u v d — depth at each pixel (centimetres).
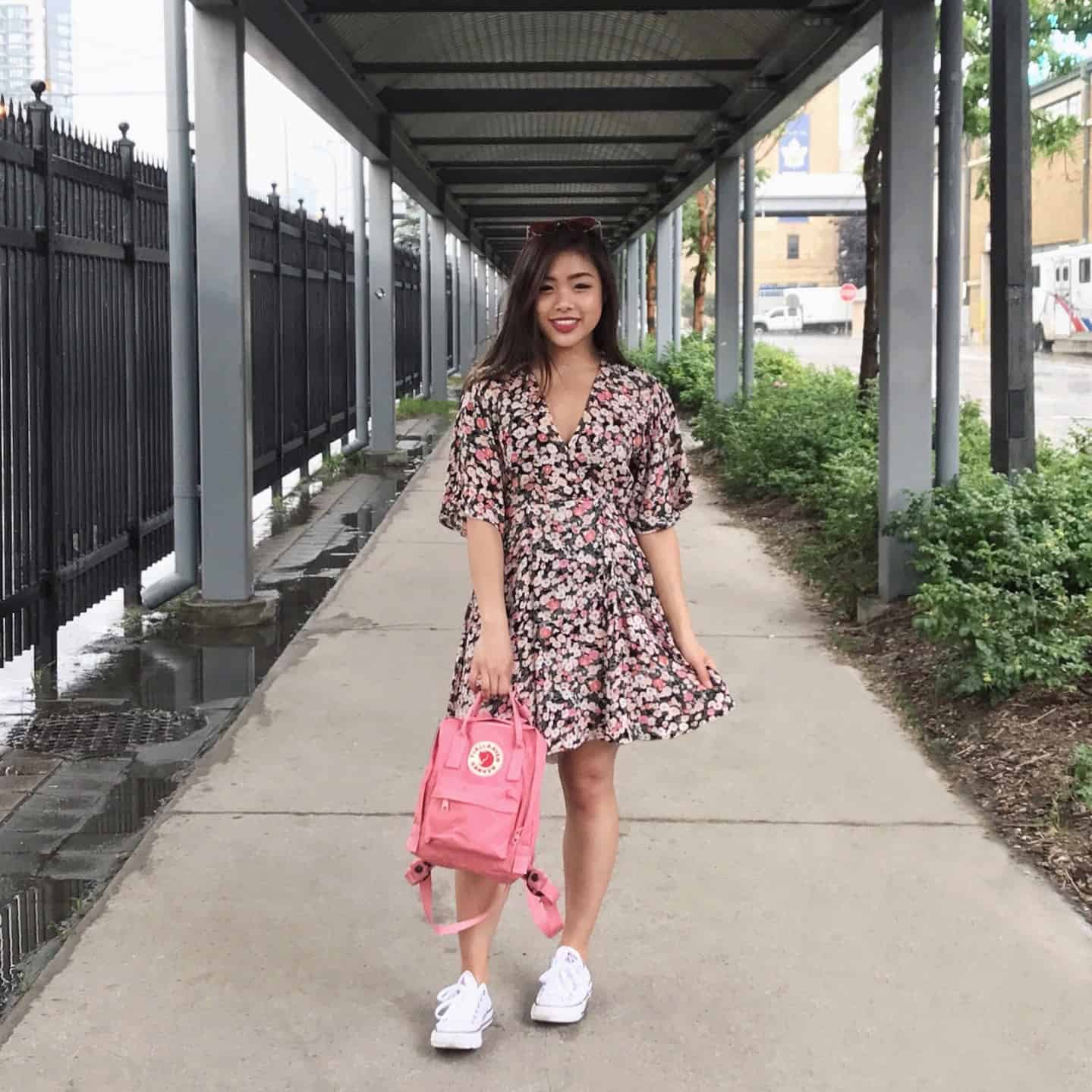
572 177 1892
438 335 2239
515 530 303
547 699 290
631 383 306
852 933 358
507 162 1775
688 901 377
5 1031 306
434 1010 318
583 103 1249
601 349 309
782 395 1409
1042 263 2812
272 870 398
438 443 1789
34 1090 283
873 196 1264
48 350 641
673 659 306
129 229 763
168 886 385
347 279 1666
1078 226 2642
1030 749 480
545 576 296
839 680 608
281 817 441
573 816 314
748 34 977
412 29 974
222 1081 288
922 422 708
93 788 483
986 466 862
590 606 296
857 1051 300
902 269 704
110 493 740
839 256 8725
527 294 299
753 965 340
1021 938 355
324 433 1482
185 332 779
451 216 2369
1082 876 391
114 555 745
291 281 1315
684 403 2011
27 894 391
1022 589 575
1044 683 519
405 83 1244
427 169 1791
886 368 709
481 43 1026
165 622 752
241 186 734
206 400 743
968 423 1118
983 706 531
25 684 627
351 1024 312
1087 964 341
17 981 336
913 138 700
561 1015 309
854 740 523
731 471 1180
